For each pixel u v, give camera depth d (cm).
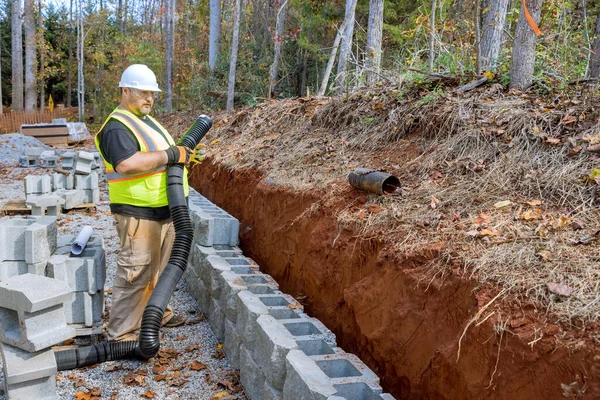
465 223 325
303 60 1800
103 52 3616
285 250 494
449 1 1098
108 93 3269
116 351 403
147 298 433
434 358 275
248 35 2186
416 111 517
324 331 359
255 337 360
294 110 781
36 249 406
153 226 414
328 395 264
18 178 1225
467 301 265
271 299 414
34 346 317
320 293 416
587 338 207
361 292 349
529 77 516
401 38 1417
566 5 816
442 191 379
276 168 600
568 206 317
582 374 201
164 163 397
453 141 440
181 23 3186
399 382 305
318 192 471
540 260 265
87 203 897
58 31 4078
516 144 398
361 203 410
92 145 1947
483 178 377
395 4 1561
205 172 848
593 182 323
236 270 484
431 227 336
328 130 644
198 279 522
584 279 241
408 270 313
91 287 420
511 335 232
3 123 2514
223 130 946
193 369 397
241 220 641
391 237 344
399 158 480
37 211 777
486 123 440
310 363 299
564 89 466
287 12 1966
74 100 4469
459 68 634
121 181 400
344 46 1044
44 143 1867
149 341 363
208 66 1697
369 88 671
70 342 427
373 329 331
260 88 1497
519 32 514
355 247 374
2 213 814
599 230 275
